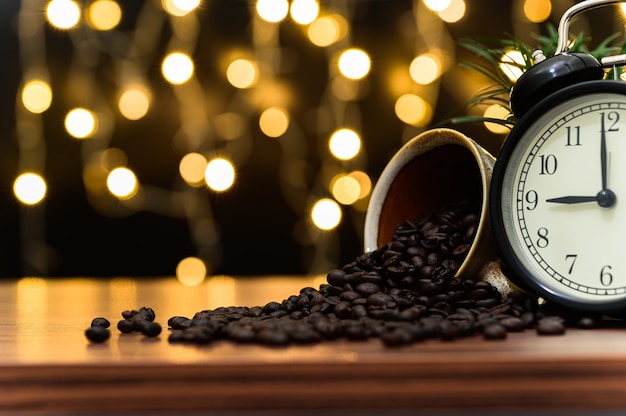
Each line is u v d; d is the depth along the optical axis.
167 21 1.38
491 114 1.18
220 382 0.44
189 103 1.38
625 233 0.53
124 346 0.50
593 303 0.53
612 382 0.44
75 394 0.44
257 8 1.27
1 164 1.40
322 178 1.39
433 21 1.34
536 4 1.27
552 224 0.55
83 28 1.37
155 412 0.44
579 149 0.55
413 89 1.36
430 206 0.66
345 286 0.56
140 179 1.39
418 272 0.56
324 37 1.35
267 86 1.38
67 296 0.87
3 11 1.38
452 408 0.44
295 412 0.44
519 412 0.44
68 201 1.40
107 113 1.39
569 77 0.55
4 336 0.55
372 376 0.44
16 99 1.39
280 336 0.49
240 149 1.39
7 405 0.45
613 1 0.57
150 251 1.41
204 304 0.75
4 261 1.41
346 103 1.38
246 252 1.41
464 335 0.50
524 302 0.56
